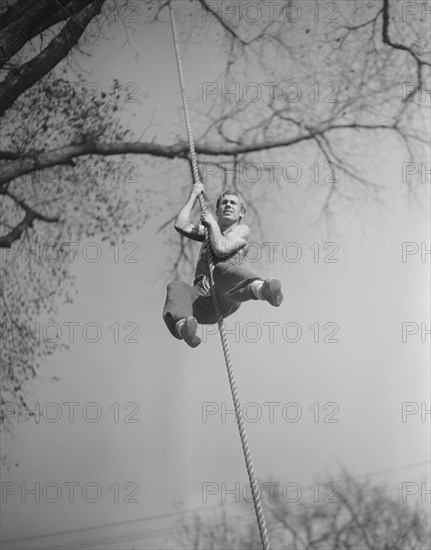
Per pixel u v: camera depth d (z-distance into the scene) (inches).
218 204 206.2
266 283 176.1
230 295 185.3
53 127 341.1
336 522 305.1
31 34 335.9
